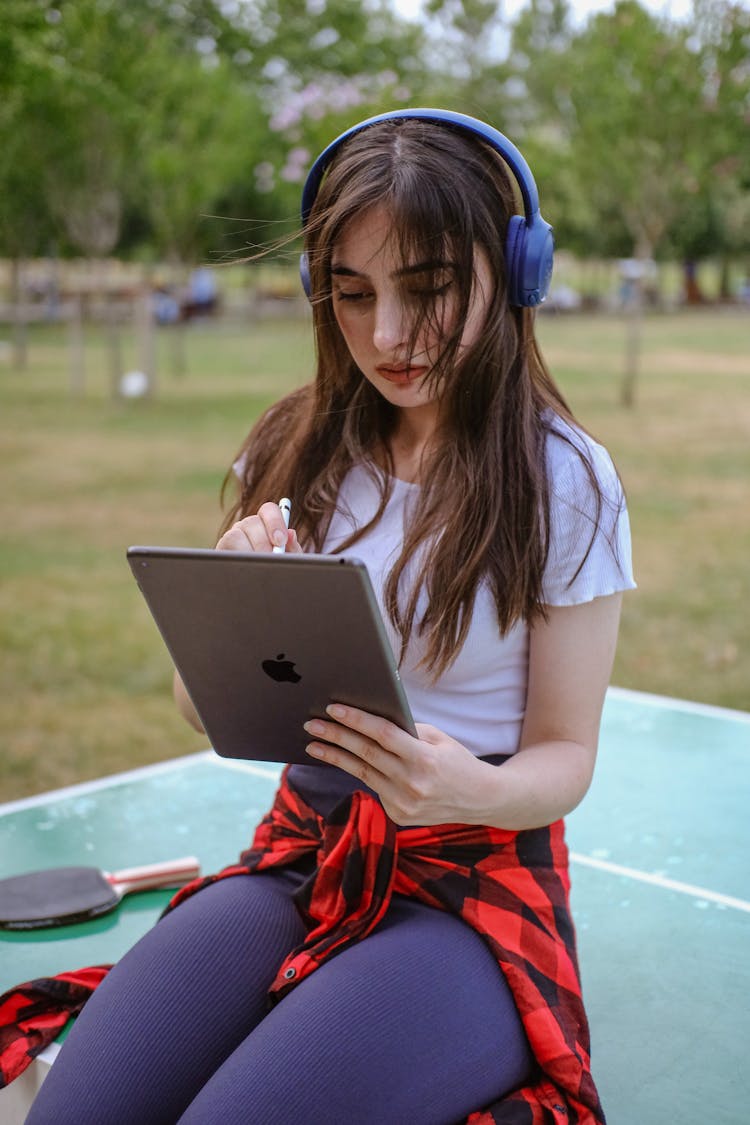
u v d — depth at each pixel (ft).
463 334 5.03
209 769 10.16
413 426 5.64
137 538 24.27
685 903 7.64
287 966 4.77
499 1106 4.54
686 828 8.69
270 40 71.61
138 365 60.85
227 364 61.98
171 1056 4.68
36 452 34.71
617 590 5.12
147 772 10.11
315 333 5.63
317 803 5.40
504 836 5.07
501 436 5.10
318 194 5.18
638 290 41.42
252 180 59.88
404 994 4.55
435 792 4.50
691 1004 6.54
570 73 37.88
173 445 35.78
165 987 4.85
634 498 27.25
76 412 43.24
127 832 8.85
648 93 34.06
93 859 8.40
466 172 4.93
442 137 5.00
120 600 20.30
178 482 30.04
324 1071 4.32
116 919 7.43
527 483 5.04
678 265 119.75
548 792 4.85
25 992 5.76
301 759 5.03
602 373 53.62
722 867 8.10
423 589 5.08
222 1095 4.31
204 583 4.36
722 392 46.37
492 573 5.00
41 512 26.66
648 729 10.68
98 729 14.66
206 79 45.11
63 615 19.39
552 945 4.91
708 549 22.86
